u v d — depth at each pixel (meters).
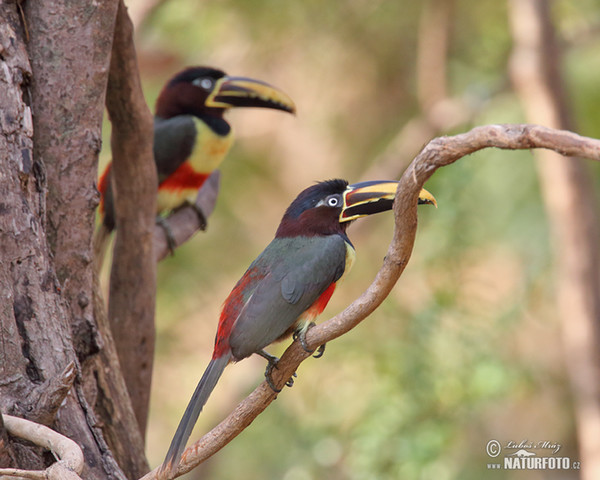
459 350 11.73
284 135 15.31
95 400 6.09
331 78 14.70
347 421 12.70
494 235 14.03
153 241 7.32
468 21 15.09
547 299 13.88
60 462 4.81
